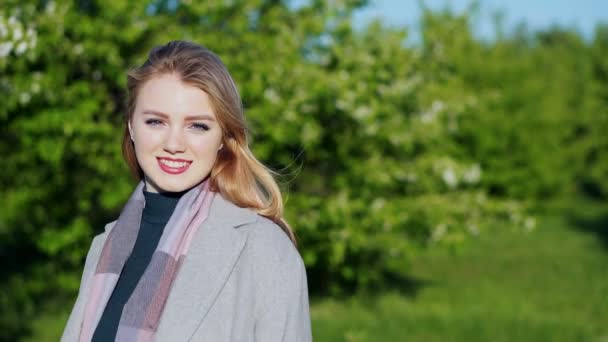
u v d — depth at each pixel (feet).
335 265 25.72
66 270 25.95
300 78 23.49
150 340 5.87
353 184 25.53
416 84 25.72
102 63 22.74
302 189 26.23
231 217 6.20
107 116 23.67
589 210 64.34
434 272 33.65
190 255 6.04
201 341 5.77
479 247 41.78
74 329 6.48
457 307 26.05
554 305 27.09
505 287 30.37
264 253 6.00
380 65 24.49
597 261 37.19
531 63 61.98
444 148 28.94
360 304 26.22
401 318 23.88
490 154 50.16
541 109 56.39
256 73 23.13
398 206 25.72
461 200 27.81
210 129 6.21
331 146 25.27
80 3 24.41
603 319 25.16
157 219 6.55
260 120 22.72
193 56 6.18
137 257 6.50
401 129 25.07
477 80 51.78
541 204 54.85
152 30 23.66
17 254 31.42
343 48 24.98
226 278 5.92
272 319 5.87
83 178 24.39
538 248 41.83
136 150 6.32
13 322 22.45
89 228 24.11
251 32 24.32
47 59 22.13
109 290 6.39
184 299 5.86
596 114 77.77
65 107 22.18
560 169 62.75
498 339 21.62
